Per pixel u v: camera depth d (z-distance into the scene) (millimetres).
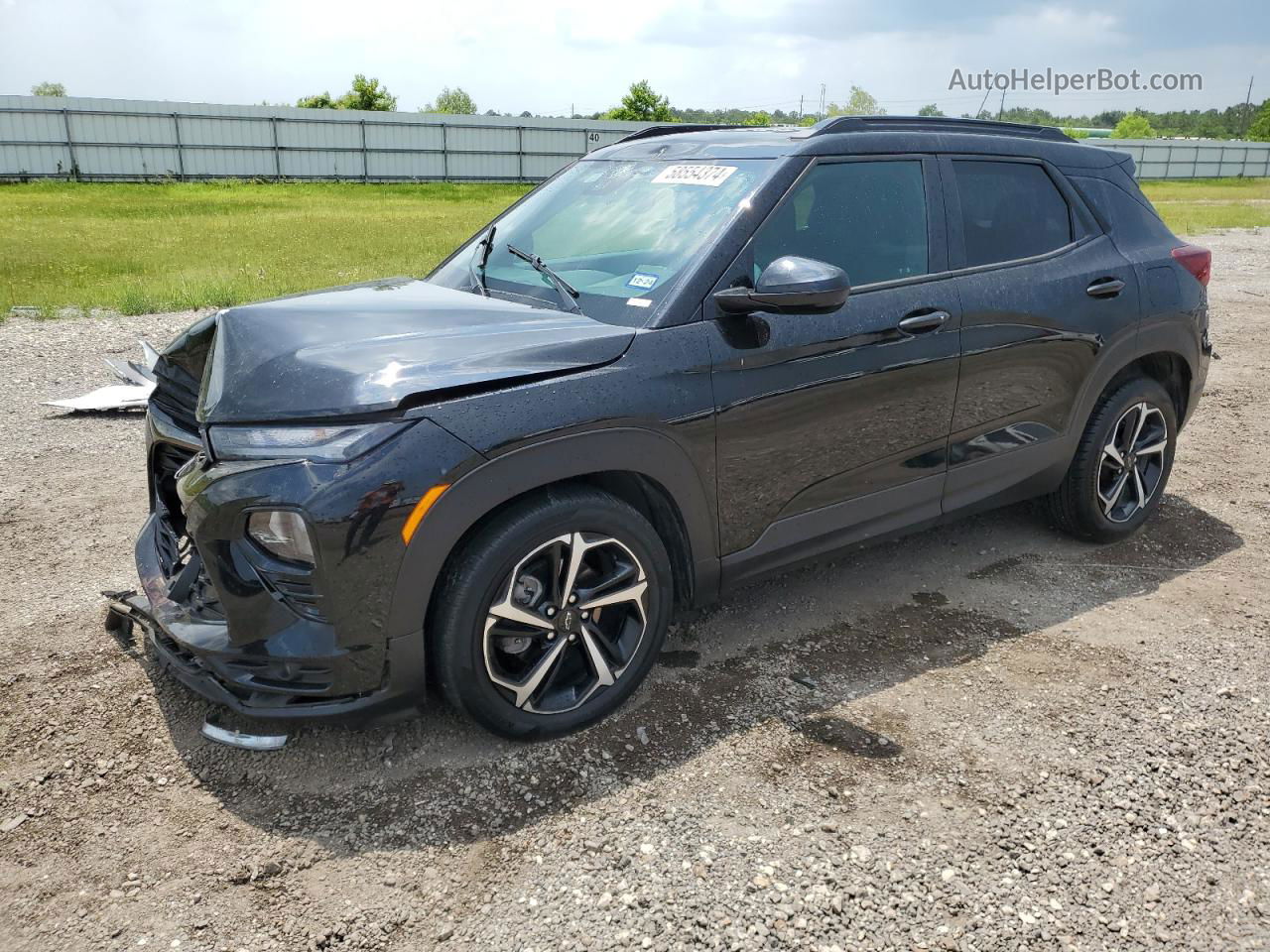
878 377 3340
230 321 2949
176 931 2246
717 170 3420
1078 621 3760
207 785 2746
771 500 3229
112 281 12367
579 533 2797
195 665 2768
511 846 2521
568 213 3645
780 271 2873
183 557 3088
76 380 7293
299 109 41750
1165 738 3008
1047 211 4000
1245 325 9984
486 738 2957
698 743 2953
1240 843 2566
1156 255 4297
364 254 15438
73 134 38188
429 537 2525
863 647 3545
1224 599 3951
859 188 3441
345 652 2543
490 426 2590
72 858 2469
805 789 2748
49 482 5137
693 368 2939
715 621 3723
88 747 2896
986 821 2629
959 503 3814
